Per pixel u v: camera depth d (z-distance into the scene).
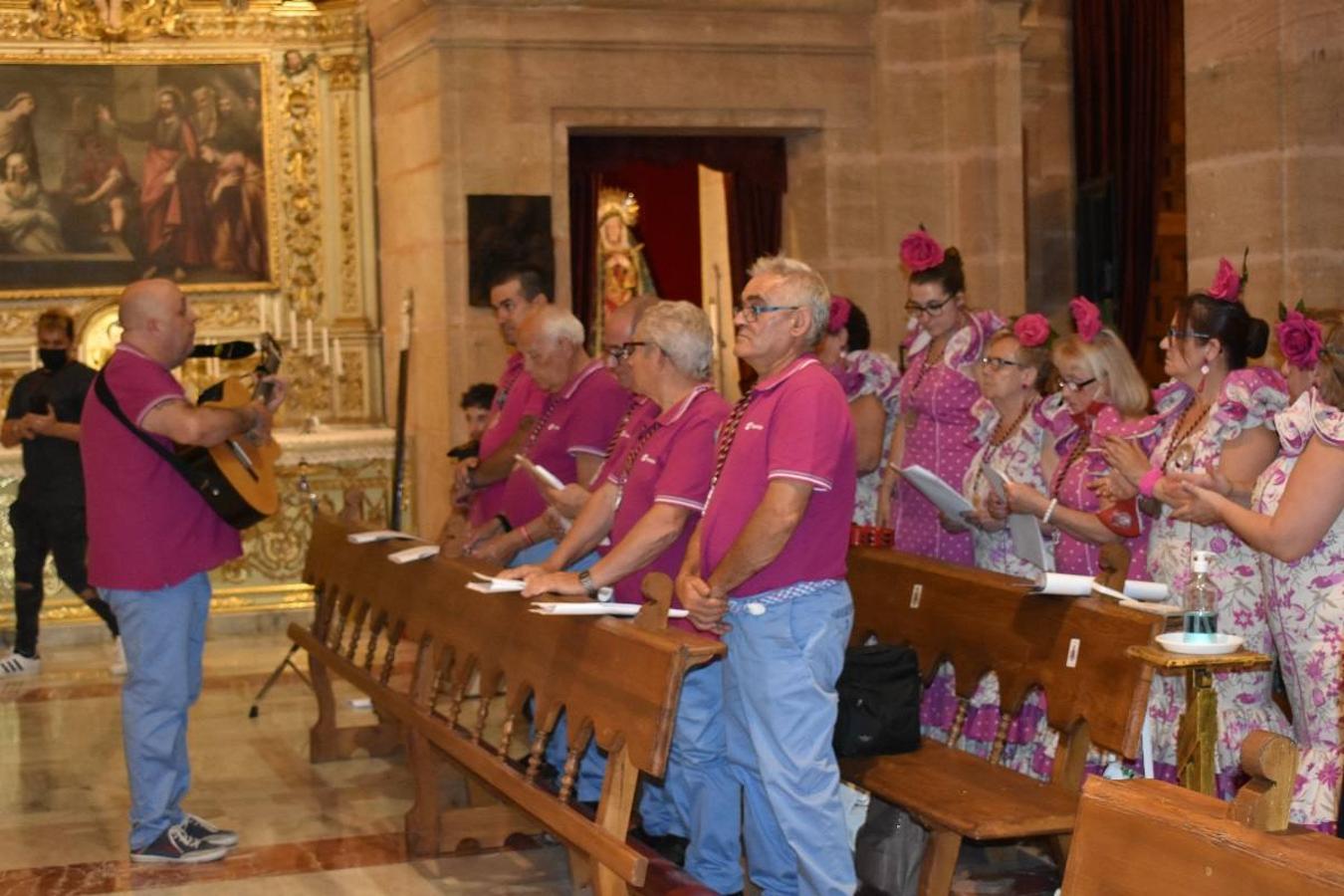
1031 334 5.27
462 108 9.04
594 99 9.16
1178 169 10.16
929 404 5.77
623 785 3.93
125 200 10.45
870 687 4.57
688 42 9.24
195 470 5.25
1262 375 4.41
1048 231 10.74
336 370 10.54
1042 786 4.25
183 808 5.96
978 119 9.12
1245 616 4.47
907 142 9.44
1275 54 6.09
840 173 9.49
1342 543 3.98
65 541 8.35
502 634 4.73
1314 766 4.01
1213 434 4.46
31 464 8.37
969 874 4.81
